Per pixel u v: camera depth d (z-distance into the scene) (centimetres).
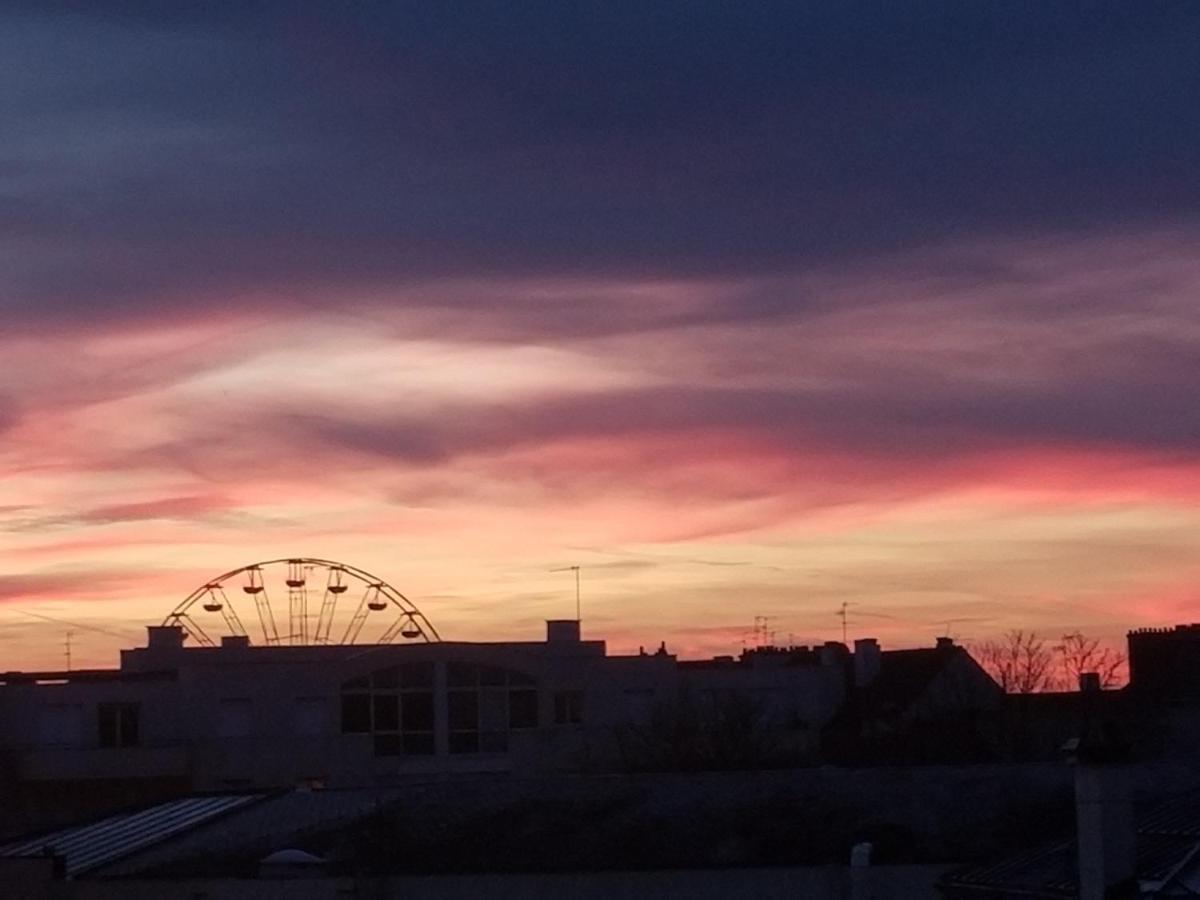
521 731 11581
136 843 6106
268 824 5875
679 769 10094
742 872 5141
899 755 9950
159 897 5375
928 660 11669
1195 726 7881
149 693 11331
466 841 5447
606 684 11781
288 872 5303
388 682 11544
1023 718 9869
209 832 5931
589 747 11450
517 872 5228
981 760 9362
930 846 5119
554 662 11744
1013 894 4247
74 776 10719
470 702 11612
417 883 5197
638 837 5372
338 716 11425
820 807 5431
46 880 5512
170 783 10888
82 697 11238
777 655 13500
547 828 5488
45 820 10588
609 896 5175
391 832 5559
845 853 5178
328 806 5988
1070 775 5419
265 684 11400
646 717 11675
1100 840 3853
